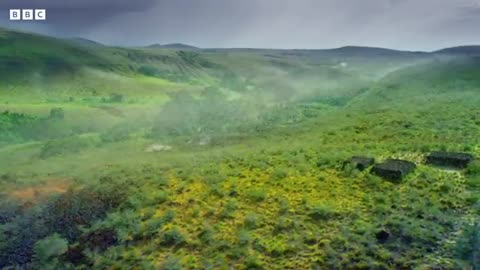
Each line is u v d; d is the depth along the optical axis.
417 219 23.59
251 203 28.27
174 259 22.67
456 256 19.84
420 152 35.69
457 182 28.02
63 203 32.59
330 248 21.72
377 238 22.08
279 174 32.84
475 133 41.22
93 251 24.77
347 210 25.48
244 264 21.58
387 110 63.56
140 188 33.38
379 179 29.22
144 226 26.38
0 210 33.38
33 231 29.02
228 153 44.66
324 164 34.62
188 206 28.98
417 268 19.42
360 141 44.03
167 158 47.62
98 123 103.81
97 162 51.41
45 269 23.98
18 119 101.00
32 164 54.09
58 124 98.44
